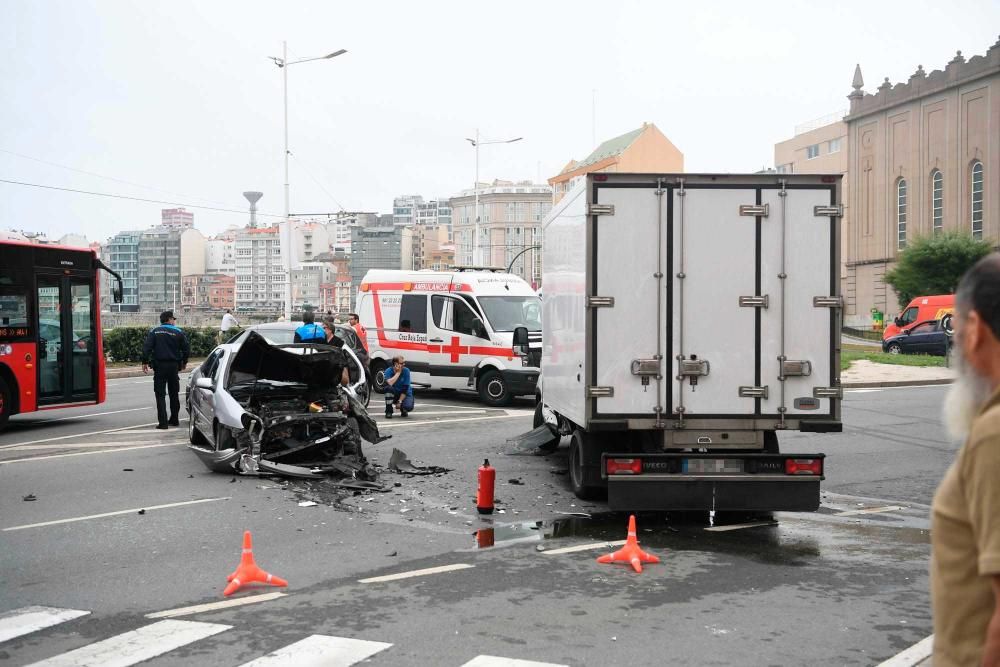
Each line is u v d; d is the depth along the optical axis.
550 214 10.85
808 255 7.96
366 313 21.53
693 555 7.27
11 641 5.21
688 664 4.77
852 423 16.17
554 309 10.46
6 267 14.71
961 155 64.62
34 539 7.79
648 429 8.11
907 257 59.91
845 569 6.82
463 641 5.12
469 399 20.56
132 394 23.00
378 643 5.10
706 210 7.96
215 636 5.25
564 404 9.48
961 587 2.04
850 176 76.12
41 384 15.28
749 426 7.96
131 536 7.89
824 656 4.89
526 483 10.55
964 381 2.14
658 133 81.44
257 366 12.38
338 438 11.30
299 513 8.88
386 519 8.65
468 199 153.38
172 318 15.68
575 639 5.16
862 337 64.81
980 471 1.94
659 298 7.96
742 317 7.96
